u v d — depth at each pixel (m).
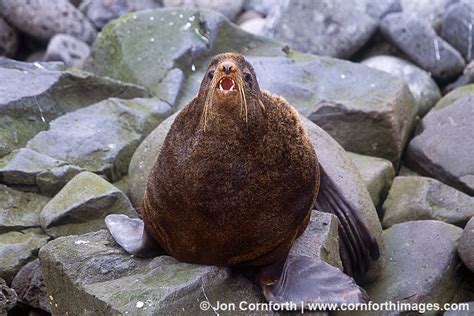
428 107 33.06
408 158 29.44
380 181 26.47
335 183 23.12
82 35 37.12
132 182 24.91
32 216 24.03
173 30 32.06
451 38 36.19
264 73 30.30
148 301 17.58
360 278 23.12
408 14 35.12
